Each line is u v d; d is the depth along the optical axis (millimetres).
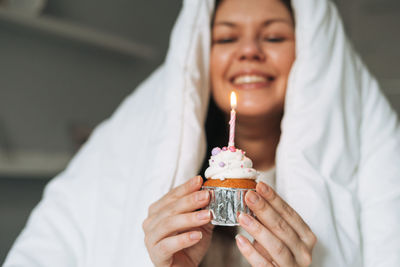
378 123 1145
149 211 889
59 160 2279
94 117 2605
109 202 1202
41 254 1142
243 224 755
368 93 1201
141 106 1392
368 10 3090
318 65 1094
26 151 2162
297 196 983
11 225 2158
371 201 1030
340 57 1136
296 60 1114
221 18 1189
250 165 832
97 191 1268
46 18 2121
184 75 1123
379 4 3053
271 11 1155
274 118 1218
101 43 2463
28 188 2256
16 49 2152
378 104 1184
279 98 1180
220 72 1199
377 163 1074
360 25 3109
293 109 1075
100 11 2680
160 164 1033
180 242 766
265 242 753
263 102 1155
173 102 1099
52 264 1126
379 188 1034
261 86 1164
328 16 1159
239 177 798
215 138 1371
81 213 1239
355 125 1117
